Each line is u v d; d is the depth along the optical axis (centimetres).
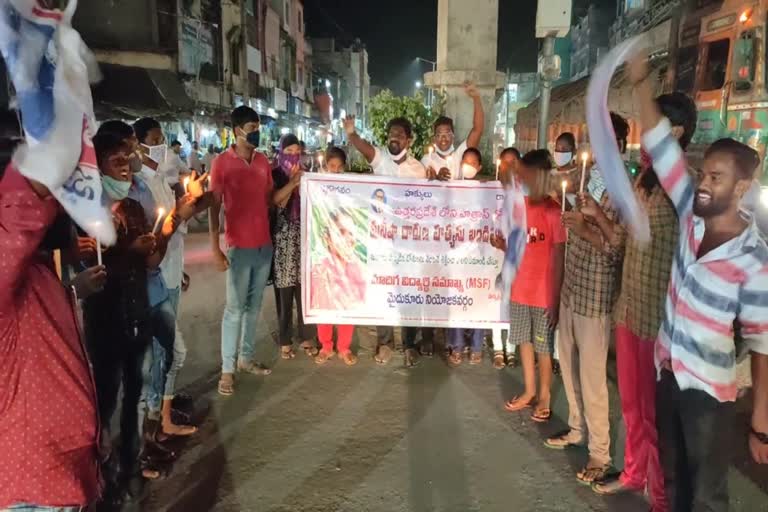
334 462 380
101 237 201
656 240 303
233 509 331
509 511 334
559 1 586
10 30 178
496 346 547
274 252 541
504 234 507
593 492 354
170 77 2011
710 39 852
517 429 428
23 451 199
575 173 431
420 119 791
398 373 529
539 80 628
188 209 351
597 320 355
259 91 3130
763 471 375
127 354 329
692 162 601
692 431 253
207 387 494
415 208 521
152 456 376
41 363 201
